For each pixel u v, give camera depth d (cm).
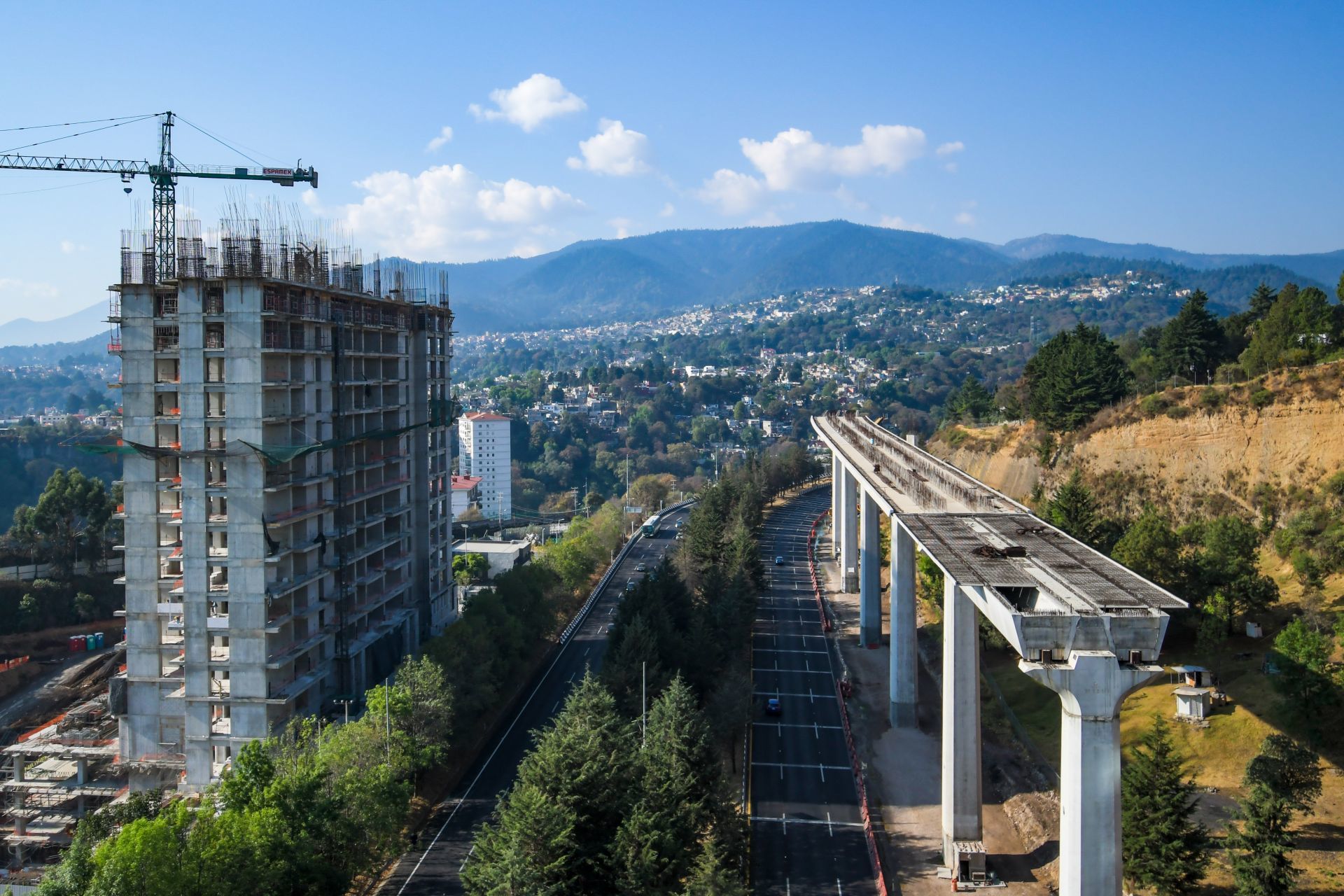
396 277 15312
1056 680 6294
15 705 15875
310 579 11419
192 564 10769
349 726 9206
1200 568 11100
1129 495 15638
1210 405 15562
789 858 8769
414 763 9431
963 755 8531
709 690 12138
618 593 19138
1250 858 6825
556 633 16075
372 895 8244
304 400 11556
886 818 9600
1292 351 16212
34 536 19075
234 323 10581
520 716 12456
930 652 14238
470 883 7181
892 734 11762
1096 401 18075
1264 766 7600
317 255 12244
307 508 11512
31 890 9356
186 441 10719
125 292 10975
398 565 14212
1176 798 7125
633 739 8844
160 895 6475
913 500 11169
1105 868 6244
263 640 10675
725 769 10756
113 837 7638
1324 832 7650
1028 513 10094
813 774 10650
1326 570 11525
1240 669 10375
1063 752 6481
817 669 14325
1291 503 13488
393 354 14312
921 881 8375
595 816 7681
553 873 6994
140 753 11200
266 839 7062
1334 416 13900
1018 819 9275
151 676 11125
